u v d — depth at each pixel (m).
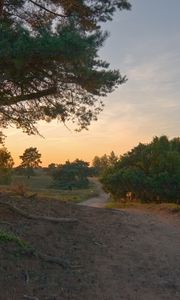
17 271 8.88
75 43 10.57
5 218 11.89
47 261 9.76
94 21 14.40
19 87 12.55
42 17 14.50
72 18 12.19
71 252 10.91
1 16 13.14
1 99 12.91
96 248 11.77
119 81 12.62
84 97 13.11
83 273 9.80
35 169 127.75
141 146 32.16
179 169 28.31
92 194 64.19
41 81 12.34
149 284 10.04
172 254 12.63
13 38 10.95
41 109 13.94
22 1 14.16
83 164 106.75
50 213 13.95
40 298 8.14
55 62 11.20
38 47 10.35
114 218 16.05
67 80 12.15
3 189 17.80
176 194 27.75
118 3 14.27
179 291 9.88
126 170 30.22
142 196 29.30
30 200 15.47
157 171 29.11
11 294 7.98
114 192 31.52
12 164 40.50
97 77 12.23
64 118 13.77
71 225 13.12
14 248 9.73
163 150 30.17
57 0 14.14
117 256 11.55
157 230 15.75
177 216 20.52
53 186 96.19
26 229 11.48
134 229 15.01
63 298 8.39
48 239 11.29
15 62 10.51
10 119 14.90
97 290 9.14
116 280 9.88
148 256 12.06
